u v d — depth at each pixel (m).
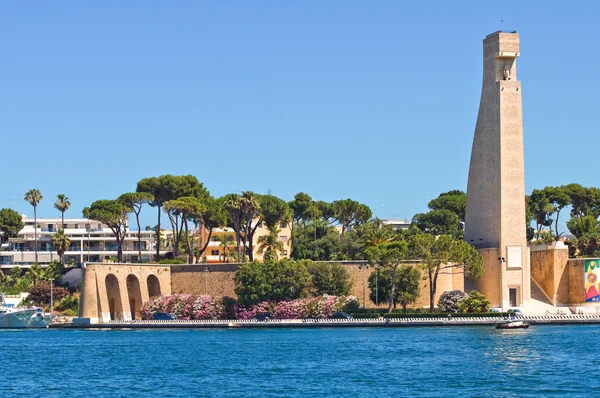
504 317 177.62
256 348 137.62
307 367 114.31
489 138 195.62
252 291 183.38
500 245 192.00
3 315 187.50
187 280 198.75
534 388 95.50
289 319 179.38
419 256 181.50
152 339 158.62
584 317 180.12
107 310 189.75
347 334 159.50
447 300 183.88
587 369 108.44
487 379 101.81
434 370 109.38
